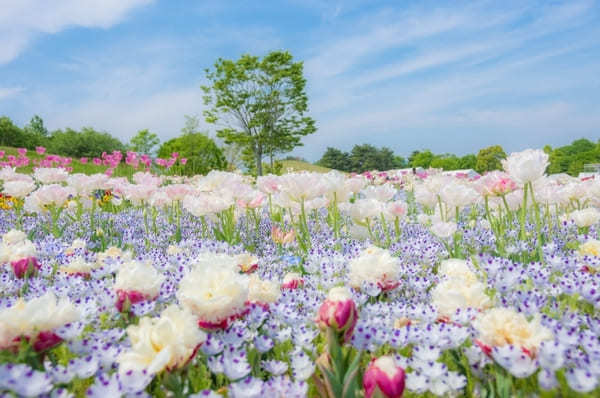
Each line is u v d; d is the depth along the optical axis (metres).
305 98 41.22
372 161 102.62
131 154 14.60
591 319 1.57
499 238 3.31
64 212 6.14
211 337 1.49
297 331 1.66
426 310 1.78
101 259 2.73
